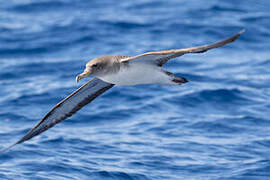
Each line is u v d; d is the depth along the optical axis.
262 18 27.14
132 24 26.39
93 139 14.57
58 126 15.66
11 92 18.47
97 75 10.09
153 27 26.08
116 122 16.02
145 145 14.20
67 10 29.05
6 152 13.44
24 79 19.91
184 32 25.44
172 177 12.40
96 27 25.94
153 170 12.73
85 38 24.58
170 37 24.84
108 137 14.76
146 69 10.01
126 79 10.16
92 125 15.80
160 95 18.03
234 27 25.83
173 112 16.73
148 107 17.08
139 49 23.23
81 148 13.91
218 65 21.28
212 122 15.82
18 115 16.52
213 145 14.27
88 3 30.25
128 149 13.91
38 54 22.83
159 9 28.89
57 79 19.88
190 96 17.89
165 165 13.01
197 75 20.06
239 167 12.91
